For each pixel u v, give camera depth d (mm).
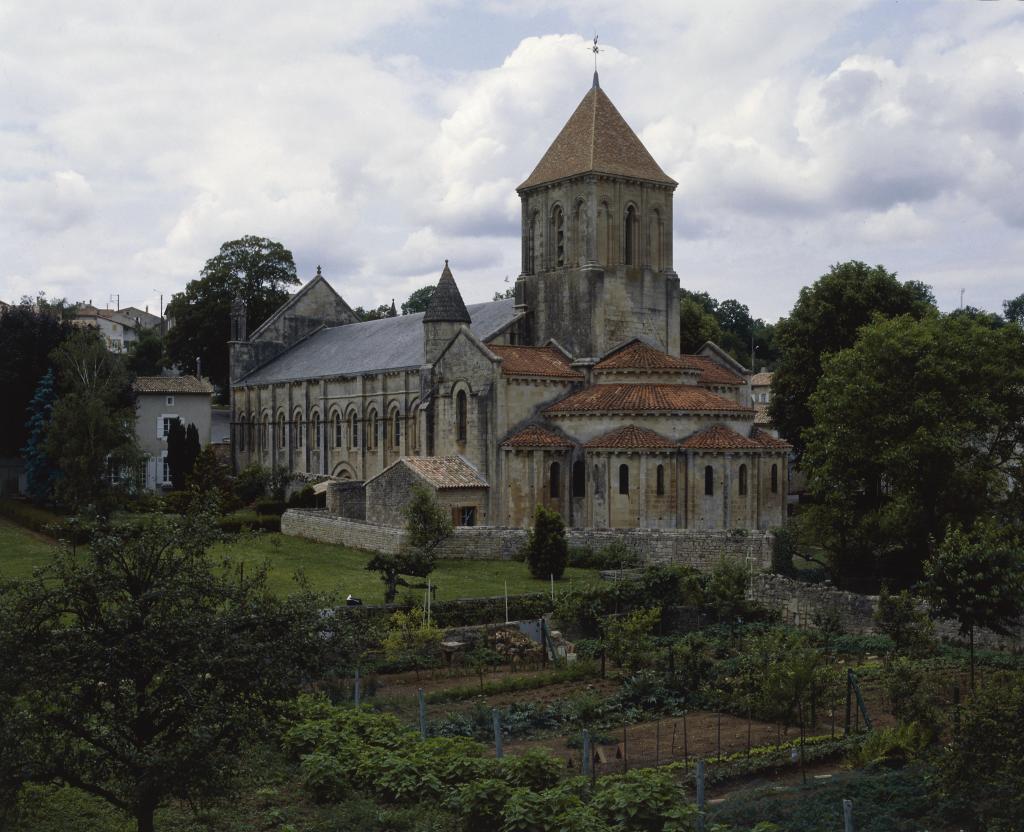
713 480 68625
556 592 54281
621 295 78500
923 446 58906
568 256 79000
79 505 79562
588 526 69750
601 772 32031
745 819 26688
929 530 61938
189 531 23750
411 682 44094
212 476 89750
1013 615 39625
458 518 71312
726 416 71500
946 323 64875
